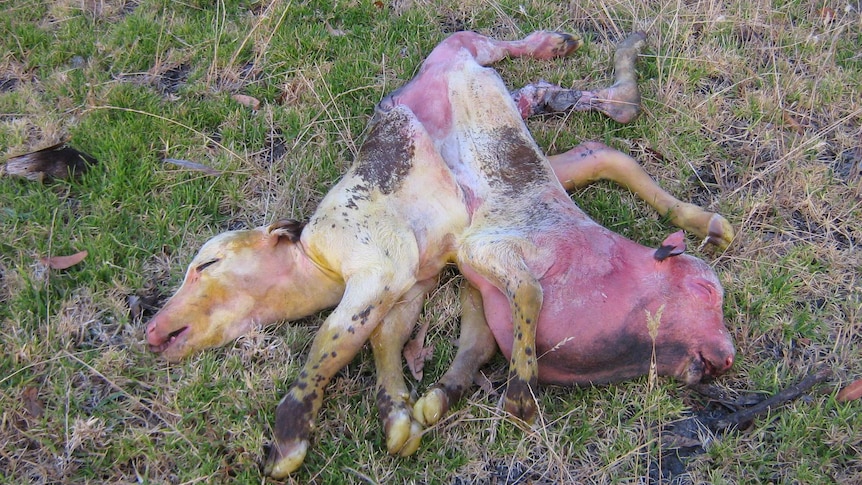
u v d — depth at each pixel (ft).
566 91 6.66
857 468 5.25
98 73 6.85
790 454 5.29
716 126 6.71
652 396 5.40
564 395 5.51
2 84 6.85
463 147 5.97
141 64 6.98
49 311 5.66
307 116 6.63
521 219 5.68
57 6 7.31
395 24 7.22
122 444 5.21
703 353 5.37
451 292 5.82
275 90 6.84
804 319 5.75
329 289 5.69
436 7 7.35
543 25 7.34
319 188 6.29
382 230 5.53
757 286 5.87
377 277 5.41
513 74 6.92
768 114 6.76
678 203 6.12
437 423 5.28
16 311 5.64
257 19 7.27
